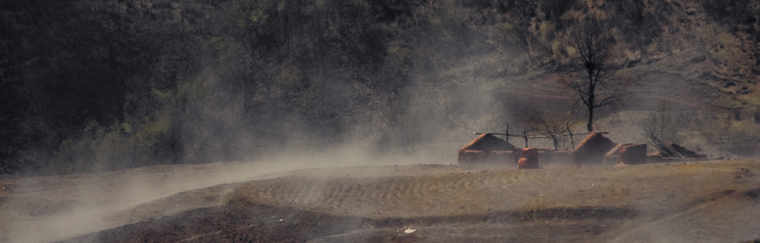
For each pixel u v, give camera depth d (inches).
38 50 2640.3
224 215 906.1
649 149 1275.8
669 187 762.2
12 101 2485.2
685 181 775.7
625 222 699.4
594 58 1688.0
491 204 791.7
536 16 2370.8
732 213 665.6
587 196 769.6
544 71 2108.8
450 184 889.5
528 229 722.8
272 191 966.4
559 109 1841.8
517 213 757.3
